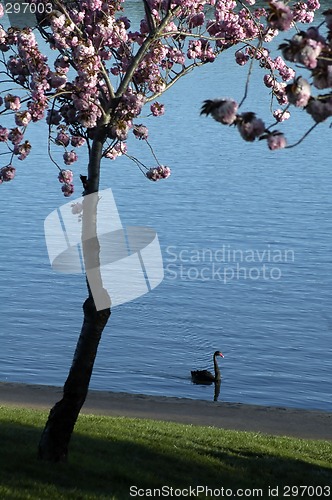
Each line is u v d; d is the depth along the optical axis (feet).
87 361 42.09
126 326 140.77
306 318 148.56
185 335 138.62
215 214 227.81
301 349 134.21
